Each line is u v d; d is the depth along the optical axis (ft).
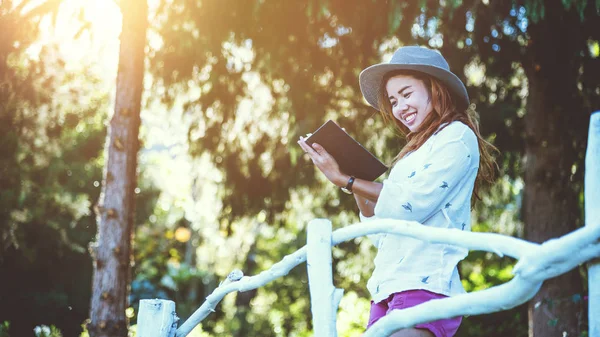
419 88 7.79
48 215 35.19
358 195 8.16
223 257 60.85
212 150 24.49
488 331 32.76
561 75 21.77
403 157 7.71
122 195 18.03
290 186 24.88
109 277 17.69
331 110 22.75
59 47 22.03
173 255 57.31
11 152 24.04
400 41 19.84
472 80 24.22
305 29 20.38
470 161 7.29
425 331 6.75
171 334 7.51
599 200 4.57
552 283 21.16
